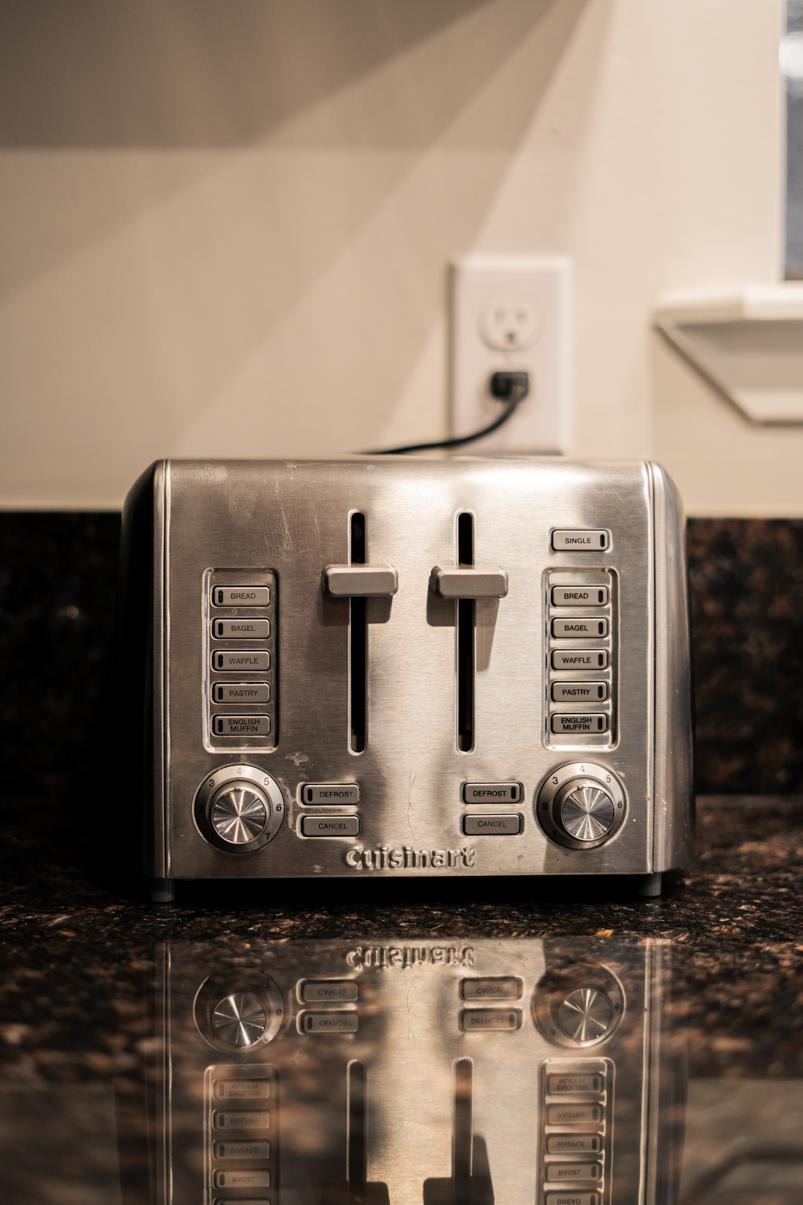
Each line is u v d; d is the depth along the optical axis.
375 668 0.54
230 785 0.53
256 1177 0.32
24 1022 0.42
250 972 0.47
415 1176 0.32
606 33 0.77
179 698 0.53
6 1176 0.31
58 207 0.76
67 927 0.53
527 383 0.78
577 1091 0.37
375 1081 0.37
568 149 0.77
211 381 0.77
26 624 0.76
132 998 0.44
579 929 0.53
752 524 0.79
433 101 0.77
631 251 0.78
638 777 0.55
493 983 0.46
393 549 0.54
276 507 0.53
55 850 0.67
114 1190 0.31
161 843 0.53
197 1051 0.40
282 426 0.78
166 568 0.53
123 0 0.75
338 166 0.77
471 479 0.54
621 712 0.55
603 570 0.54
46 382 0.77
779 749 0.79
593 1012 0.43
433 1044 0.40
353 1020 0.43
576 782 0.54
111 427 0.77
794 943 0.51
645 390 0.79
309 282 0.77
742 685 0.79
